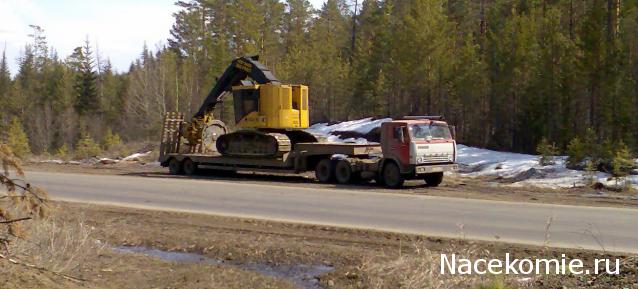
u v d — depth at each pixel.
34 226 8.75
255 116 24.22
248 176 25.03
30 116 68.88
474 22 49.62
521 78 36.50
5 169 7.29
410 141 19.86
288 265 9.53
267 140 23.73
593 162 22.48
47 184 21.41
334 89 49.91
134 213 14.40
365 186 20.75
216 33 55.97
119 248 10.80
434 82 40.44
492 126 40.16
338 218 13.55
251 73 25.20
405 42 40.56
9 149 7.30
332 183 21.86
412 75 40.53
